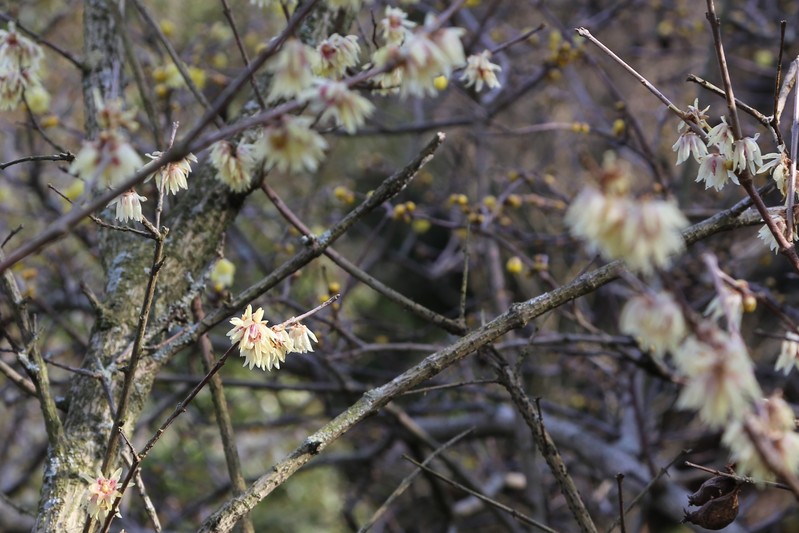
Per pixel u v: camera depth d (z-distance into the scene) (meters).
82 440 2.16
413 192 6.84
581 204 1.16
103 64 2.94
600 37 6.70
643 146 4.02
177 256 2.48
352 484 6.73
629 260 1.16
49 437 2.12
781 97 2.00
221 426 2.55
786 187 1.93
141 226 2.55
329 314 3.89
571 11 6.75
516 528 4.43
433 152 2.26
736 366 1.17
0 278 2.15
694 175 4.48
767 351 5.48
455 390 4.68
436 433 4.97
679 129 1.98
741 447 1.25
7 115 5.28
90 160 1.39
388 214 3.89
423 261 7.88
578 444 4.57
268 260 5.40
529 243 4.78
